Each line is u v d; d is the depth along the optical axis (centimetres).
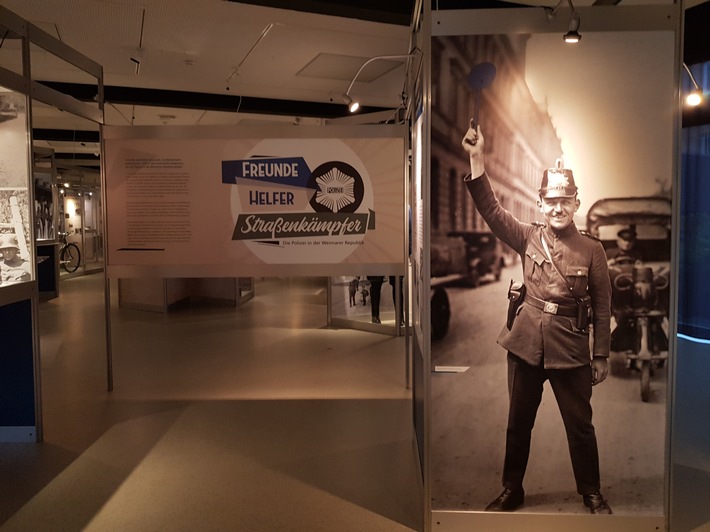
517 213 243
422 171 250
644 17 233
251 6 512
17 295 345
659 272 240
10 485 305
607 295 241
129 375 532
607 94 237
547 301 244
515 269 244
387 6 491
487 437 250
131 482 309
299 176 436
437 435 251
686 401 444
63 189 1445
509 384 248
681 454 348
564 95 238
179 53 668
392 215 437
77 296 1099
